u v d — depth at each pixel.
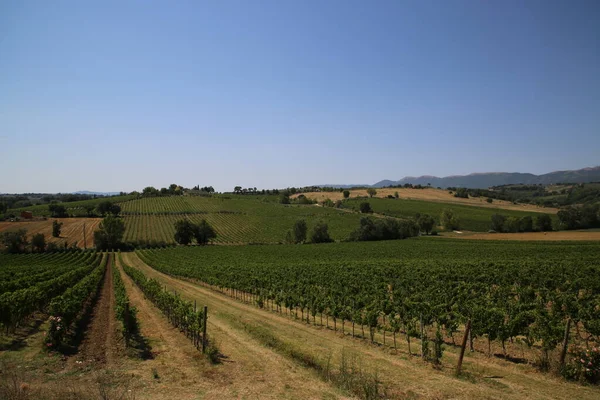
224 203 177.00
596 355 11.77
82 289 26.64
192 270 51.56
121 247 103.62
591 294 26.19
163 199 183.12
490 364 13.98
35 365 13.01
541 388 11.38
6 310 16.97
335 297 25.34
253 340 17.75
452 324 16.92
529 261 47.75
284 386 11.61
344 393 11.08
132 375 12.30
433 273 39.28
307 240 114.44
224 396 10.75
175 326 20.94
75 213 139.12
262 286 32.56
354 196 194.62
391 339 18.50
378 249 82.25
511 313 19.02
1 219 124.19
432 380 12.24
